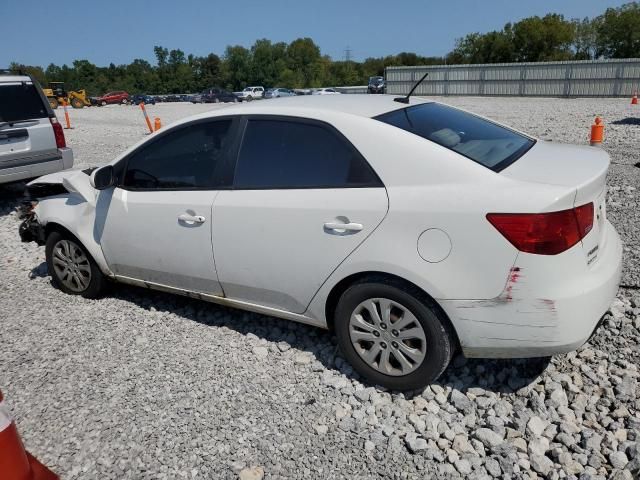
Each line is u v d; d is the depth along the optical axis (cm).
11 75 789
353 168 314
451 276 281
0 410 193
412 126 321
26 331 425
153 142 405
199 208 371
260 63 11200
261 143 353
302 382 337
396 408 306
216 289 386
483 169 287
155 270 413
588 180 276
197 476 266
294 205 328
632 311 386
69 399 333
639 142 1213
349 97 387
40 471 210
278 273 344
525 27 8606
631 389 305
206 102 6084
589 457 262
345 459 272
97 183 410
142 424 305
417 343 306
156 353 380
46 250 487
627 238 542
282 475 264
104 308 457
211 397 326
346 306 322
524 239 264
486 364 338
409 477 259
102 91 11262
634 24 8188
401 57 11469
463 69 4322
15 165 776
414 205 289
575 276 271
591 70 3747
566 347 275
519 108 2691
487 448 276
